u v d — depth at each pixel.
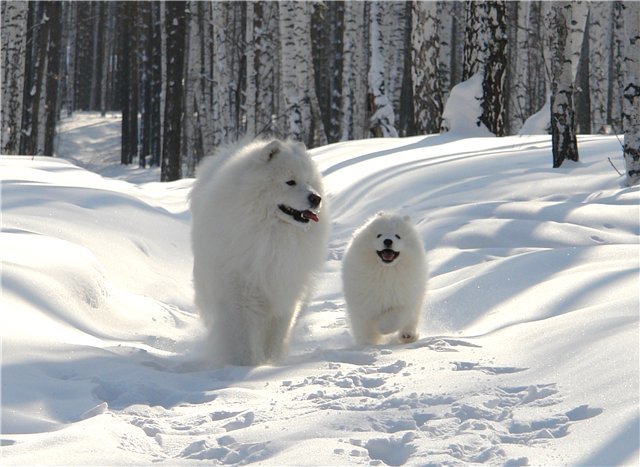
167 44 25.72
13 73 22.89
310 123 22.50
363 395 4.28
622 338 4.40
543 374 4.26
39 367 4.70
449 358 5.07
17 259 6.34
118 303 7.27
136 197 12.26
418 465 3.10
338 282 9.23
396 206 11.89
